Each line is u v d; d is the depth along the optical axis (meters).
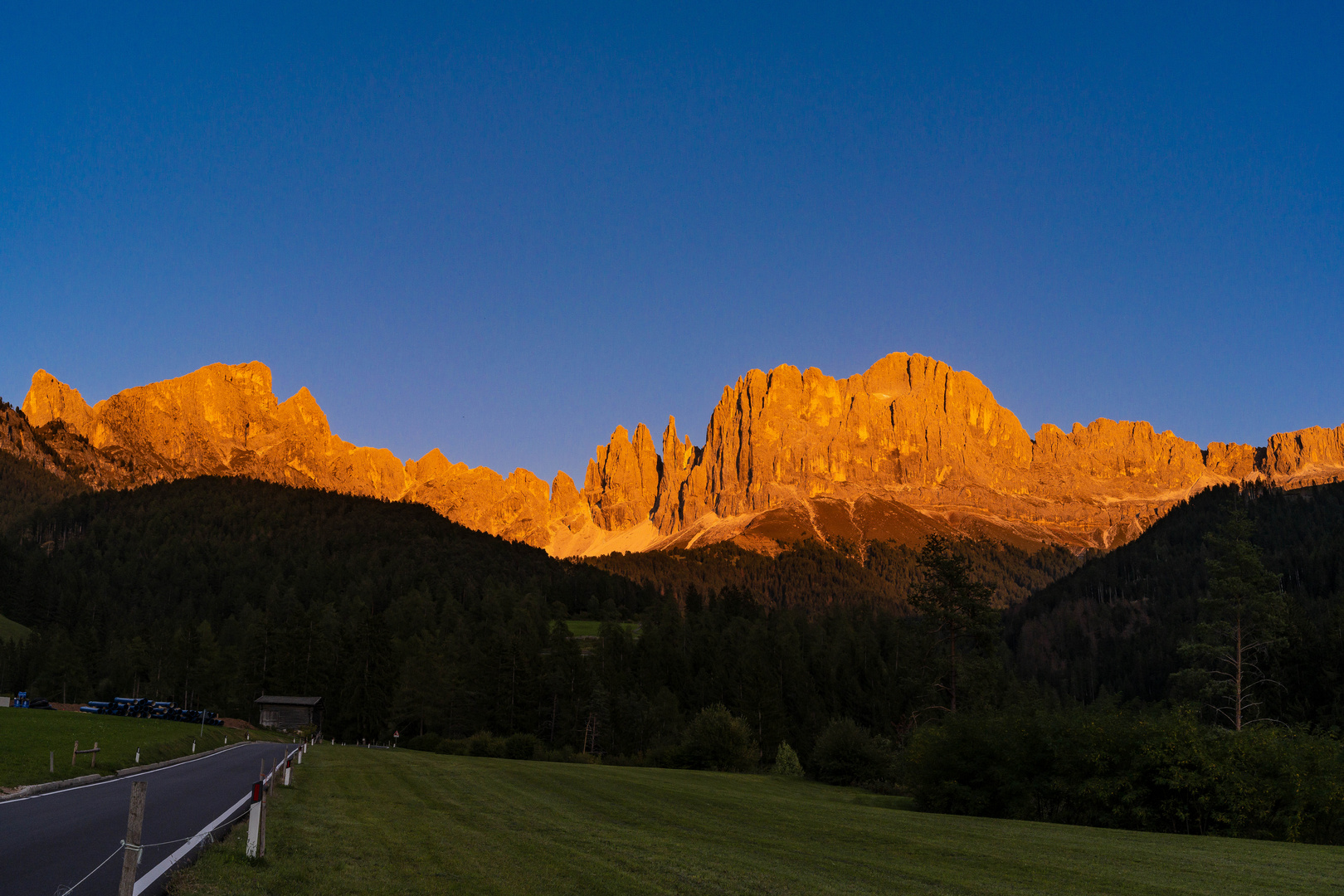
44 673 135.25
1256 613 55.00
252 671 140.88
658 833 24.44
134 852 12.29
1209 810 35.22
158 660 144.62
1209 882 20.44
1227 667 63.41
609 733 112.00
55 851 16.09
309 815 22.78
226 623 167.62
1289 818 33.28
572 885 15.93
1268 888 19.89
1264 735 36.25
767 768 80.81
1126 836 31.22
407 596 188.12
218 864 15.33
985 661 67.44
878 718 131.50
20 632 175.38
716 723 75.56
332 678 131.12
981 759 42.97
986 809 42.28
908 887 18.16
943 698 72.38
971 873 20.53
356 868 16.03
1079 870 21.58
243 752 52.31
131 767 36.56
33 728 45.81
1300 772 34.03
